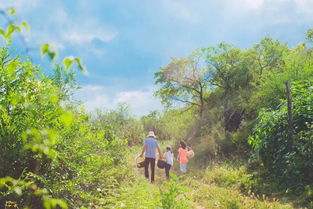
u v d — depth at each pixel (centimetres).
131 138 2466
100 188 712
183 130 2720
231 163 1509
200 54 2858
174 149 2431
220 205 873
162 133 3322
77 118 643
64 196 570
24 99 487
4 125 497
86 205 616
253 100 1941
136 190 714
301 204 864
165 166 1384
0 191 480
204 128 2498
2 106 482
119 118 2402
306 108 1192
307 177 1019
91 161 680
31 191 506
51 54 185
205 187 1109
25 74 533
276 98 1661
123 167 955
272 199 952
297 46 2680
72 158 627
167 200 611
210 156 1784
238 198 929
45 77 577
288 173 1052
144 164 1305
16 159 509
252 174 1175
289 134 1137
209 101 2912
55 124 565
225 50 2798
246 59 2727
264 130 1249
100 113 1817
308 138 1079
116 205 625
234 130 2241
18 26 193
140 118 3500
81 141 642
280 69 2008
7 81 508
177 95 3050
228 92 2666
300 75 1655
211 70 2841
